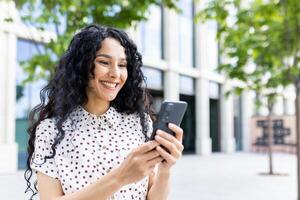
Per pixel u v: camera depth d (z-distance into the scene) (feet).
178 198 28.94
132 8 17.99
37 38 29.45
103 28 5.98
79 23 18.10
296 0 21.25
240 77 40.01
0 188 32.40
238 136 101.81
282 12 22.85
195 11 76.64
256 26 25.80
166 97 68.69
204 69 79.61
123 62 5.94
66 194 5.36
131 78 6.27
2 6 22.86
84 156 5.66
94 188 4.87
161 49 68.74
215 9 22.93
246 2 24.88
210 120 91.15
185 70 73.87
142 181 5.96
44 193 5.52
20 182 35.91
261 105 56.03
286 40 23.72
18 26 42.01
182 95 79.20
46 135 5.73
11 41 41.68
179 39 73.51
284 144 98.07
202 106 79.36
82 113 5.93
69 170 5.59
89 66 5.74
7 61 41.52
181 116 5.11
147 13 18.67
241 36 28.50
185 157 73.41
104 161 5.73
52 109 6.05
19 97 44.16
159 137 4.77
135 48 6.24
